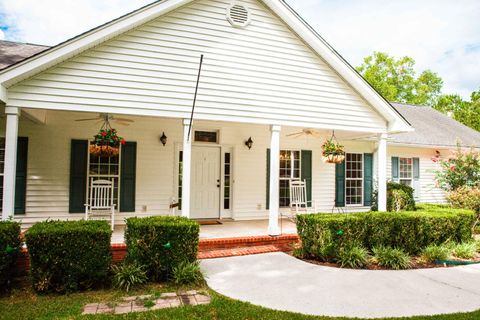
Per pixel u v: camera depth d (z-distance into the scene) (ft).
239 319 11.98
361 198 36.88
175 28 20.88
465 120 94.73
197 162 29.76
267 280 16.22
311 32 23.61
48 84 18.30
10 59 21.81
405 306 13.44
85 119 23.79
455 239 23.93
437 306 13.51
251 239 22.38
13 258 14.74
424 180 40.98
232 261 19.29
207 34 21.62
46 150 25.07
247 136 31.09
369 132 27.22
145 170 27.61
